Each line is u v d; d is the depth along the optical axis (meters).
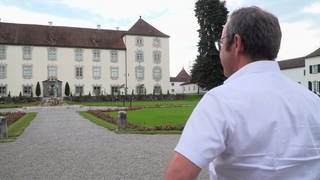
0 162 9.05
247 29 1.72
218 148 1.53
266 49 1.74
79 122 21.55
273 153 1.55
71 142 12.65
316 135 1.66
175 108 34.03
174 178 1.52
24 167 8.37
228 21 1.83
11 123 20.86
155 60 73.94
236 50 1.78
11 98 59.81
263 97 1.61
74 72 69.19
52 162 8.91
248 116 1.56
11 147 11.69
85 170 7.93
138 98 65.38
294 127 1.60
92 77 70.31
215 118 1.55
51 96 66.88
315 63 59.47
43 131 16.62
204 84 58.38
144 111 29.58
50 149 11.08
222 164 1.62
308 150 1.60
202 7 59.28
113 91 71.56
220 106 1.58
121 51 72.12
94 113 28.47
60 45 68.19
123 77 72.12
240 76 1.73
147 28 74.25
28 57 66.44
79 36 71.31
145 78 73.31
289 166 1.55
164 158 9.22
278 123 1.57
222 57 1.86
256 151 1.55
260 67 1.71
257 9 1.77
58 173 7.69
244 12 1.76
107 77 71.25
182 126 16.42
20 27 68.50
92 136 14.35
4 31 66.62
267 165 1.54
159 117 23.00
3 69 64.94
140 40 73.06
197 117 1.58
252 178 1.56
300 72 67.81
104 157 9.48
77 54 69.50
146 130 15.91
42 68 67.25
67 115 28.70
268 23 1.72
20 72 65.94
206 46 58.34
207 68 57.78
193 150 1.52
